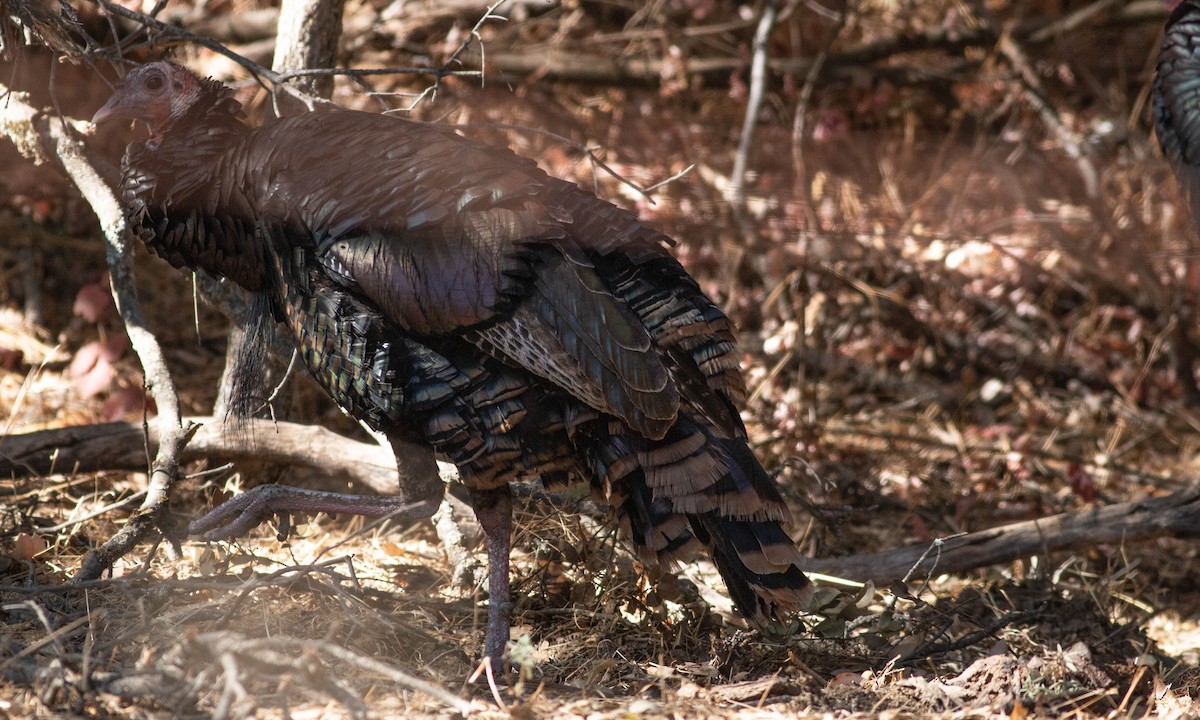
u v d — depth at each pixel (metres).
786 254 12.77
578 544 7.93
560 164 13.55
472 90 13.73
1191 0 9.73
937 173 14.82
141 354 8.01
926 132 15.80
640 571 7.58
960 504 10.31
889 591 8.37
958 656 7.38
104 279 11.57
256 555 7.97
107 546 7.15
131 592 6.61
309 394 10.49
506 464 6.41
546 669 6.70
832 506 9.09
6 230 12.06
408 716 5.80
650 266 6.51
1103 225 13.45
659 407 6.14
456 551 7.89
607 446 6.38
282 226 6.46
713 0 15.58
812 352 12.56
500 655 6.52
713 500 6.29
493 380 6.32
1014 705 6.07
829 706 6.23
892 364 13.20
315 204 6.34
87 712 5.52
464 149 6.42
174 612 6.57
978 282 13.48
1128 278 13.62
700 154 14.31
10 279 12.05
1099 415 12.79
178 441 7.67
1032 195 14.62
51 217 12.40
